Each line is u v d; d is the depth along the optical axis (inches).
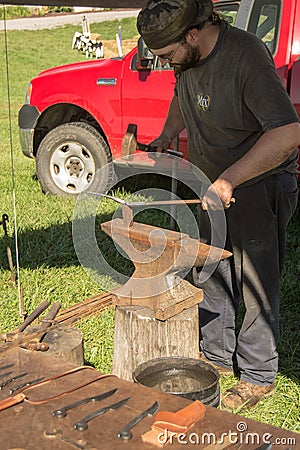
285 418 112.6
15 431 60.5
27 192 263.9
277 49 199.0
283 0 198.1
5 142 406.3
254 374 118.3
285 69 198.1
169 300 107.7
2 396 68.2
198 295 110.9
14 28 1124.5
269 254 112.1
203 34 98.4
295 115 96.0
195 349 110.0
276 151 94.1
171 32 93.9
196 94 106.5
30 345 86.4
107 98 242.7
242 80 98.3
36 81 259.9
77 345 94.0
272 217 110.3
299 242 203.8
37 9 1246.3
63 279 173.5
